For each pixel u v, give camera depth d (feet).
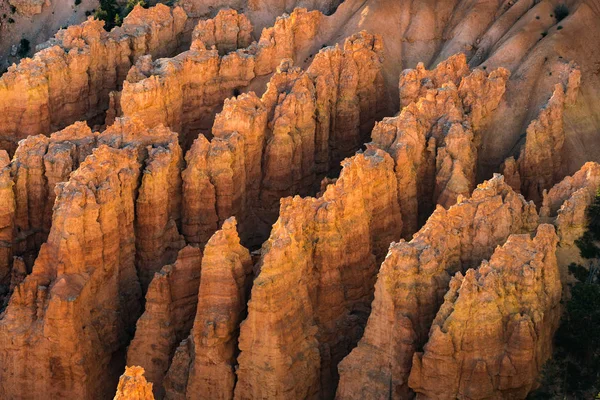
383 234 378.73
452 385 305.94
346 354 347.97
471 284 306.14
